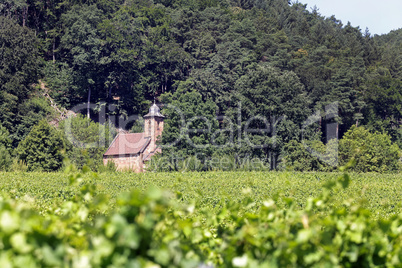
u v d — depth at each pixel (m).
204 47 149.50
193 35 155.50
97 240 4.96
